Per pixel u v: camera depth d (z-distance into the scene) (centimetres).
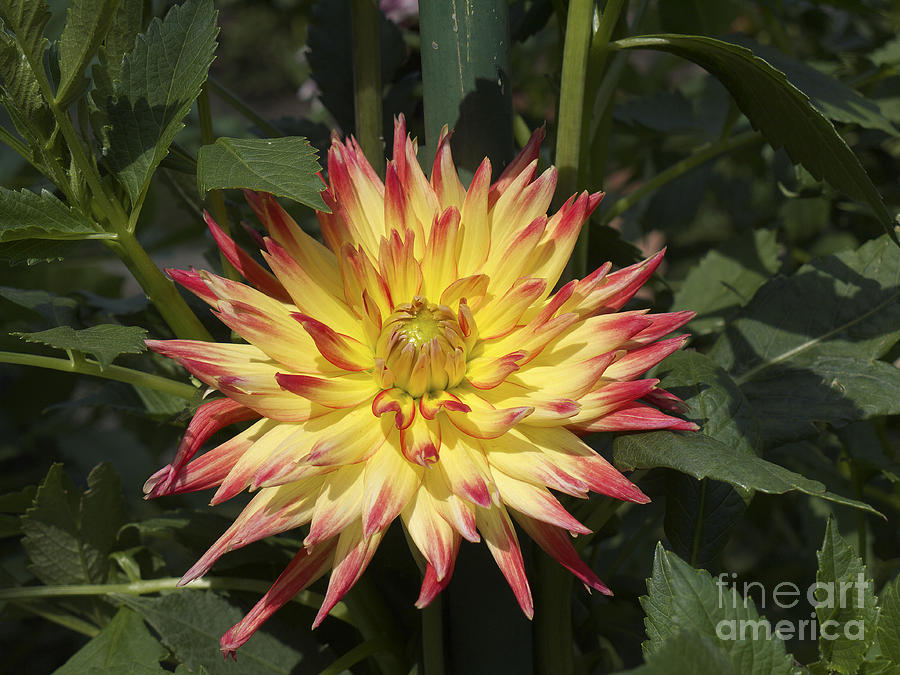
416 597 45
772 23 63
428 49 42
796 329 48
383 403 36
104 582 48
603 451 45
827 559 39
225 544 36
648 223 72
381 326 38
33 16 38
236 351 38
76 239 40
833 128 40
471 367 39
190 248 95
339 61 56
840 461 59
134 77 40
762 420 46
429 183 41
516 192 39
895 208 67
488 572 42
